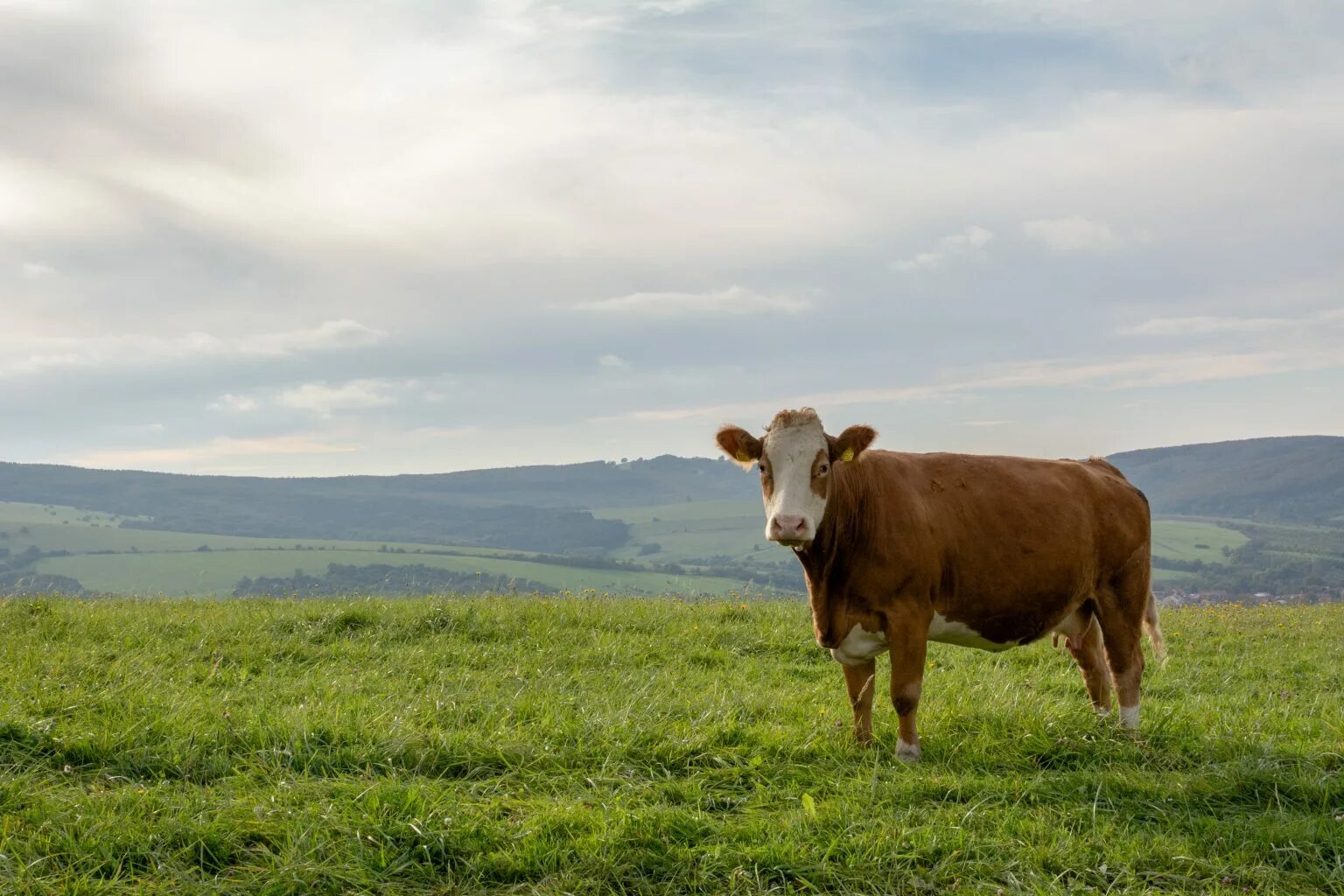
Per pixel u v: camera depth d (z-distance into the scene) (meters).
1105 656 10.31
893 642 8.68
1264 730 9.27
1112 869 6.34
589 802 6.95
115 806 6.47
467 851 6.14
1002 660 13.16
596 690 10.48
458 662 11.82
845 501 8.73
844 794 7.28
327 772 7.34
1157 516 133.75
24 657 10.28
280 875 5.72
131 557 102.75
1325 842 6.66
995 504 9.18
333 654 11.98
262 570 93.44
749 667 12.23
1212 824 6.96
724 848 6.28
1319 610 20.59
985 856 6.41
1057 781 7.70
